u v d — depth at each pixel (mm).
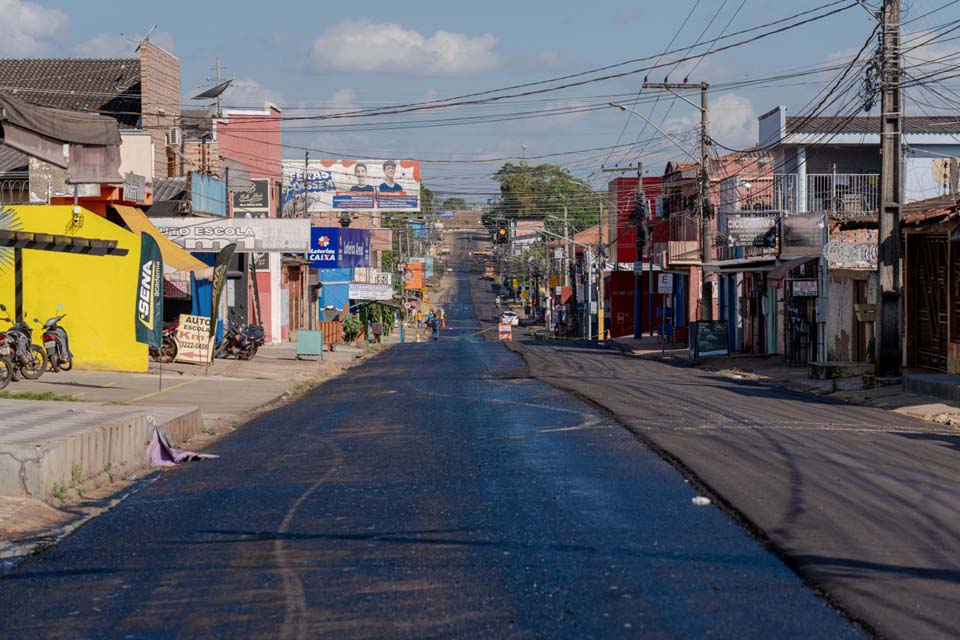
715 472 11883
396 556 8492
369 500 10961
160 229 34312
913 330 27641
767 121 47344
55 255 27578
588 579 7625
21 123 17125
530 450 14172
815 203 45594
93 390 23000
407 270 124125
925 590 7270
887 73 23719
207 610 7191
